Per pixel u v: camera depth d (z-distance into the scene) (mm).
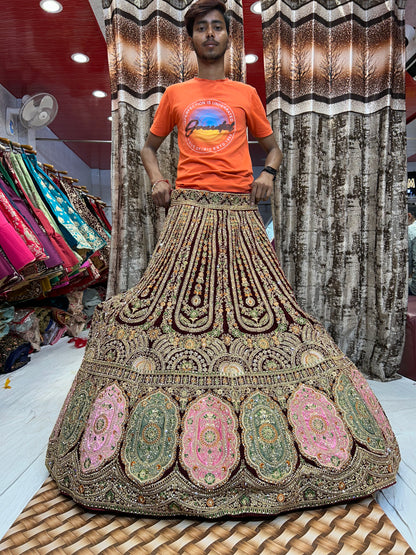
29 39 2924
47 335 3061
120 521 958
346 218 2121
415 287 2984
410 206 3928
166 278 1301
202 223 1395
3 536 906
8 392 1959
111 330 1219
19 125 3807
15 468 1229
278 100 1971
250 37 2803
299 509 989
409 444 1346
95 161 6414
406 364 2184
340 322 2137
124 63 1927
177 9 1984
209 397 1045
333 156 2096
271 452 982
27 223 2227
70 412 1154
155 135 1605
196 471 944
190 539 890
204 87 1506
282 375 1112
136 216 1995
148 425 1001
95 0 2482
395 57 2057
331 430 1048
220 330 1172
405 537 903
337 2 2055
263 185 1477
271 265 1386
